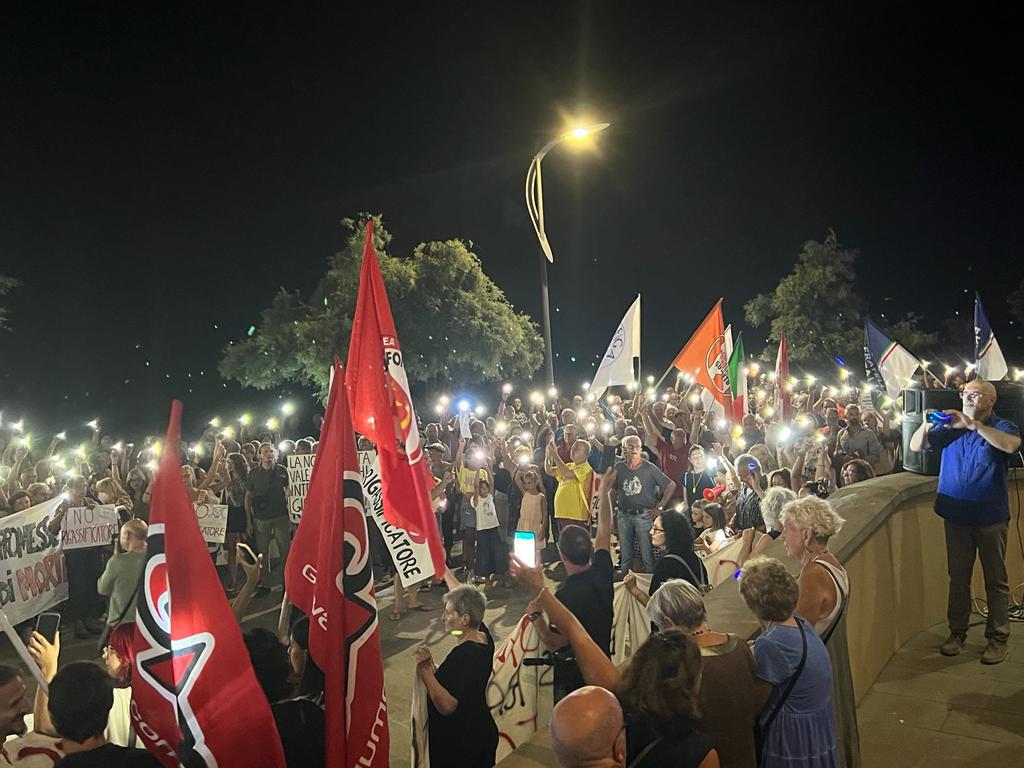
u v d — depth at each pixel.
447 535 11.91
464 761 4.27
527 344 29.36
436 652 8.27
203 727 2.88
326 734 3.24
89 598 9.77
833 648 3.84
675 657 2.70
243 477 11.58
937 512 6.05
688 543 5.57
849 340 31.55
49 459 13.04
